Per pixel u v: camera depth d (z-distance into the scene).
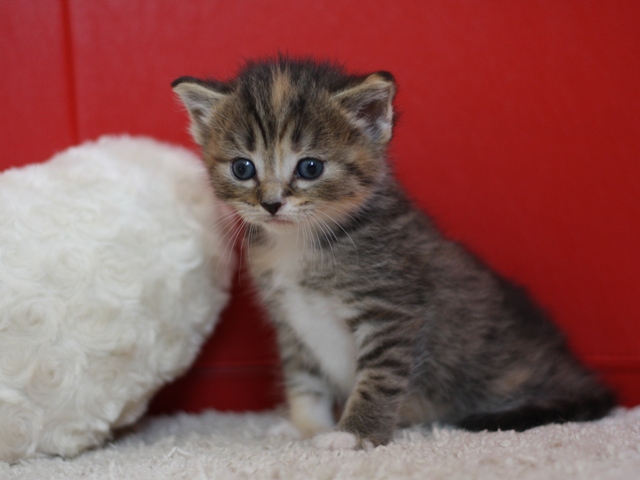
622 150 0.32
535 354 0.29
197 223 0.28
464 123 0.33
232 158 0.27
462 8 0.32
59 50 0.33
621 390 0.32
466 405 0.29
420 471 0.21
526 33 0.32
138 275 0.26
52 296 0.25
